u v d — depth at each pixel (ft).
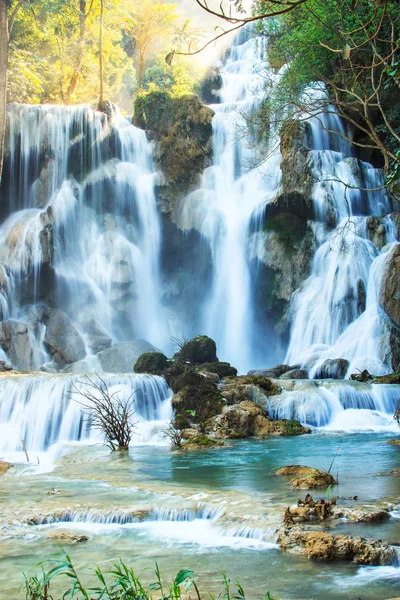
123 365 78.89
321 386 59.16
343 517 25.44
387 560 21.09
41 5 120.78
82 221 95.25
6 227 92.68
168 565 21.56
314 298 82.12
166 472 36.76
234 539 24.50
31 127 96.48
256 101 99.81
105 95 137.28
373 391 58.54
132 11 133.18
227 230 95.14
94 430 51.88
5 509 28.71
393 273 73.77
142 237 98.63
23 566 21.97
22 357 80.28
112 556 22.75
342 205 84.23
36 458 46.50
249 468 37.47
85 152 98.02
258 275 91.56
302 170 86.28
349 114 92.68
